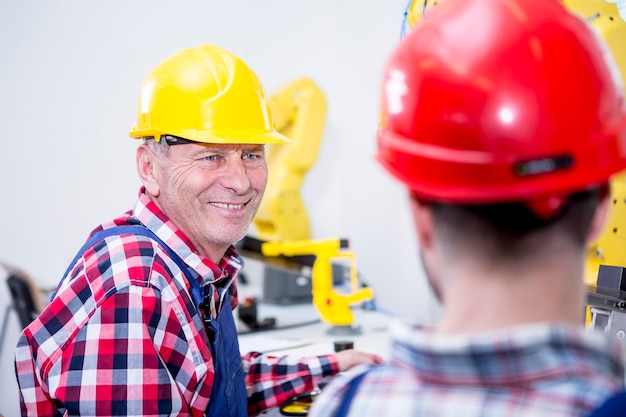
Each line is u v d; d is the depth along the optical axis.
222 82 1.04
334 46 2.73
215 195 1.05
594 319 1.04
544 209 0.40
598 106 0.41
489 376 0.38
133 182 2.57
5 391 2.41
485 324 0.41
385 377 0.45
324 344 1.71
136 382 0.87
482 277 0.41
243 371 1.12
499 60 0.41
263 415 1.22
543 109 0.40
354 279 1.89
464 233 0.42
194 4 2.56
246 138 1.03
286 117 2.23
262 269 2.52
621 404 0.35
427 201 0.44
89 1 2.42
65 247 2.48
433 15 0.46
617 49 1.04
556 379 0.37
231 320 1.09
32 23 2.35
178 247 0.99
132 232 0.97
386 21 2.81
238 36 2.62
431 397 0.40
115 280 0.90
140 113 1.06
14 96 2.36
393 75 0.46
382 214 2.85
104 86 2.47
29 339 0.91
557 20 0.42
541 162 0.40
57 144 2.43
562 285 0.41
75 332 0.89
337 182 2.77
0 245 2.39
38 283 2.45
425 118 0.43
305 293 2.30
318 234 2.75
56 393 0.87
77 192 2.48
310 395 1.24
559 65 0.40
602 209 0.44
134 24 2.49
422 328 0.45
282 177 2.21
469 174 0.41
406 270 2.89
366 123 2.80
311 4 2.70
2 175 2.37
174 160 1.03
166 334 0.91
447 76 0.42
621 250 1.07
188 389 0.93
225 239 1.06
